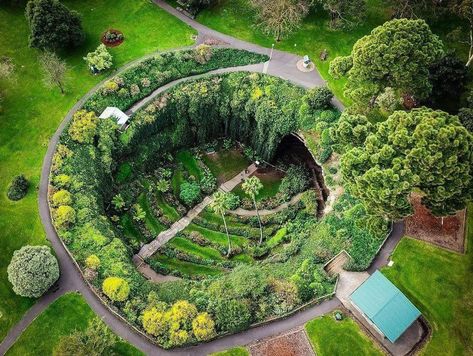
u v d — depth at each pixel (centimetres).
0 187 7794
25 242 7319
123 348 6444
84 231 7362
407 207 6259
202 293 6875
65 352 5853
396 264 7031
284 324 6594
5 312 6756
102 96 8662
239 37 9462
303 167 8825
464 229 7356
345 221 7438
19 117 8444
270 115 8631
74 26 8894
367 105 7944
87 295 6881
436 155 6088
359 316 6638
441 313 6669
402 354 6372
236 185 8912
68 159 8012
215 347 6450
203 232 8256
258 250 7912
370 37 7531
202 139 9331
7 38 9281
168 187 8669
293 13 8981
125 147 8469
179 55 9106
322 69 9081
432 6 9025
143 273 7631
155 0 9819
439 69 8081
